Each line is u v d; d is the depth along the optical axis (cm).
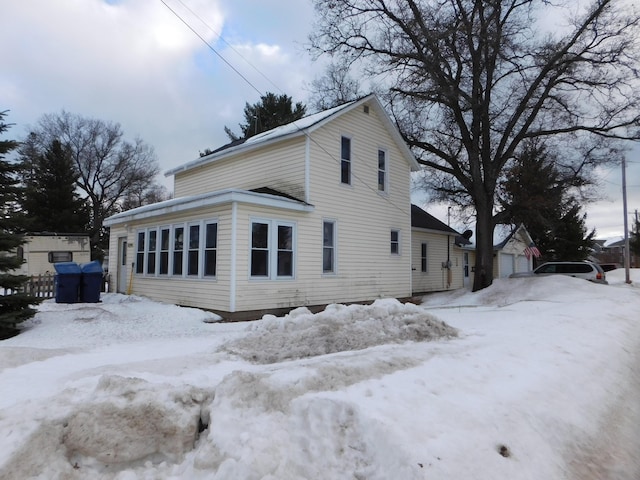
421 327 751
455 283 2545
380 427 329
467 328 905
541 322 973
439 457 310
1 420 329
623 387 599
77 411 331
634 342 895
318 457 313
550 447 381
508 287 1881
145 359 593
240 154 1667
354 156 1603
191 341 799
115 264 1772
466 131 2033
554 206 2161
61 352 642
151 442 326
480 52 1917
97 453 312
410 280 1828
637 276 3716
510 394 454
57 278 1362
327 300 1448
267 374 419
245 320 1197
